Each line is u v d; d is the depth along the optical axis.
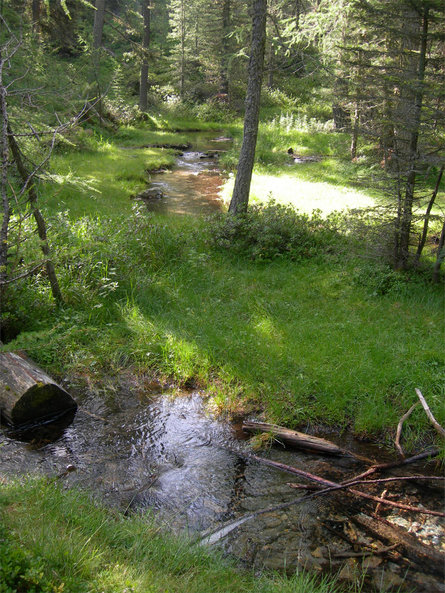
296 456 5.23
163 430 5.62
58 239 8.71
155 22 55.66
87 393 6.29
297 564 3.78
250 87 11.13
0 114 5.87
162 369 6.74
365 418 5.65
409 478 4.64
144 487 4.65
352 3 9.09
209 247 10.63
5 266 5.83
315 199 15.48
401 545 4.00
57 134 6.33
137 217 10.41
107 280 8.42
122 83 37.16
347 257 10.14
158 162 21.83
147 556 3.37
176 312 8.03
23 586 2.62
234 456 5.20
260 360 6.65
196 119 38.81
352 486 4.73
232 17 36.28
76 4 24.58
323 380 6.22
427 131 8.54
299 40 15.67
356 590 3.54
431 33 8.47
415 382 6.10
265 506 4.44
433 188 9.20
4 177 5.71
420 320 7.70
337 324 7.55
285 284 9.21
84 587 2.76
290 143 26.36
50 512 3.62
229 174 19.75
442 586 3.62
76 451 5.17
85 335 7.19
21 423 5.57
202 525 4.18
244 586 3.35
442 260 8.77
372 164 9.84
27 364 5.93
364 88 9.40
